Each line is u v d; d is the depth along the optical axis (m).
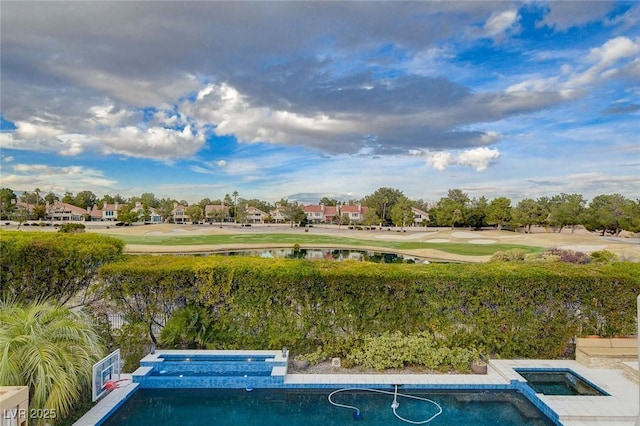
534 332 8.27
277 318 8.35
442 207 90.19
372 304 8.25
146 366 7.54
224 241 50.81
